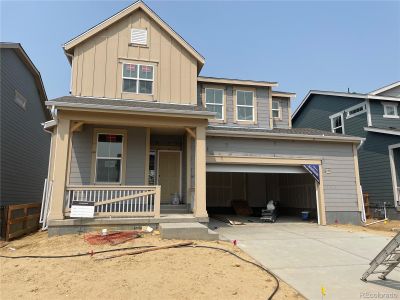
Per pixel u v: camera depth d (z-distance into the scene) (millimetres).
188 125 10078
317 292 4832
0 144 11969
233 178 17844
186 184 11711
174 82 12070
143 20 12219
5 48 12164
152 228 8969
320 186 12539
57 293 4574
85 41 11562
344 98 18094
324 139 12586
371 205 15570
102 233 8258
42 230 10000
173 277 5227
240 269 5832
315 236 9500
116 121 9492
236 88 14695
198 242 7707
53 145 11180
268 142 12328
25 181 14859
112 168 10852
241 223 12438
